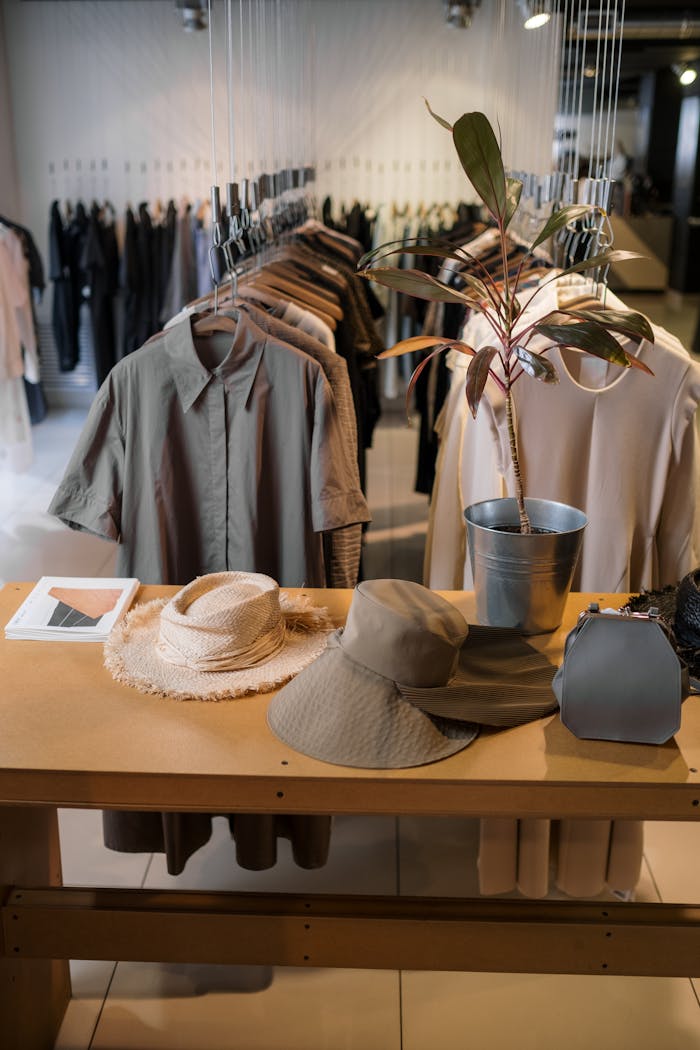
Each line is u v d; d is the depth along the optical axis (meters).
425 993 1.93
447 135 6.06
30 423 6.04
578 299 2.10
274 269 3.14
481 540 1.65
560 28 3.11
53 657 1.64
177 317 2.15
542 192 2.61
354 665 1.43
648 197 12.27
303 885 2.20
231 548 2.13
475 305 1.60
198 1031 1.83
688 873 2.24
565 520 1.74
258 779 1.32
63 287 5.81
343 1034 1.83
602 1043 1.81
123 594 1.84
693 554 2.16
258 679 1.54
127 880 2.20
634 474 2.09
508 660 1.58
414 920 1.59
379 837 2.38
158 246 5.67
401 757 1.34
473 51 5.90
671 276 12.33
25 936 1.62
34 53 5.92
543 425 2.10
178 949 1.62
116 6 5.82
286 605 1.79
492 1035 1.82
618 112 12.19
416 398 3.97
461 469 2.40
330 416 2.00
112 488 2.05
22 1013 1.68
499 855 1.95
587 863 1.95
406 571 4.02
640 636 1.37
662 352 2.01
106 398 2.02
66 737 1.40
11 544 4.21
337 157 6.12
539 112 3.39
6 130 5.95
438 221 6.18
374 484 5.23
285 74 3.93
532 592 1.65
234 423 2.04
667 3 6.52
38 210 6.21
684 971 1.60
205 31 5.82
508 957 1.60
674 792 1.32
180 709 1.48
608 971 1.60
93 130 6.04
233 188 2.08
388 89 5.99
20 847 1.69
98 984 1.95
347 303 3.20
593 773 1.32
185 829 2.03
